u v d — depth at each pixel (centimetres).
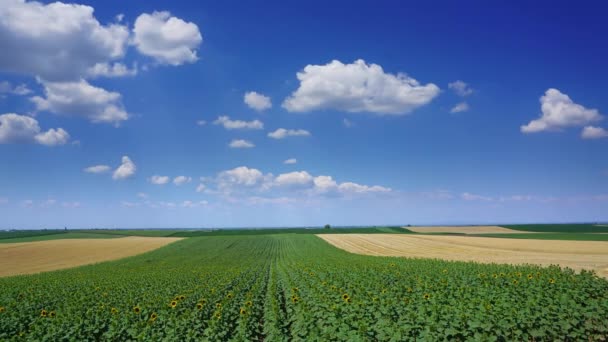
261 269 4691
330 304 1697
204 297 2138
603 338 1434
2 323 1720
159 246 9612
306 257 6019
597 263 4300
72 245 9906
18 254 8025
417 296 1834
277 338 1435
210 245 9638
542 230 14138
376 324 1402
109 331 1557
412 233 13850
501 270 2734
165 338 1458
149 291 2400
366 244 8944
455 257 5475
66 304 2103
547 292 1722
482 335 1272
